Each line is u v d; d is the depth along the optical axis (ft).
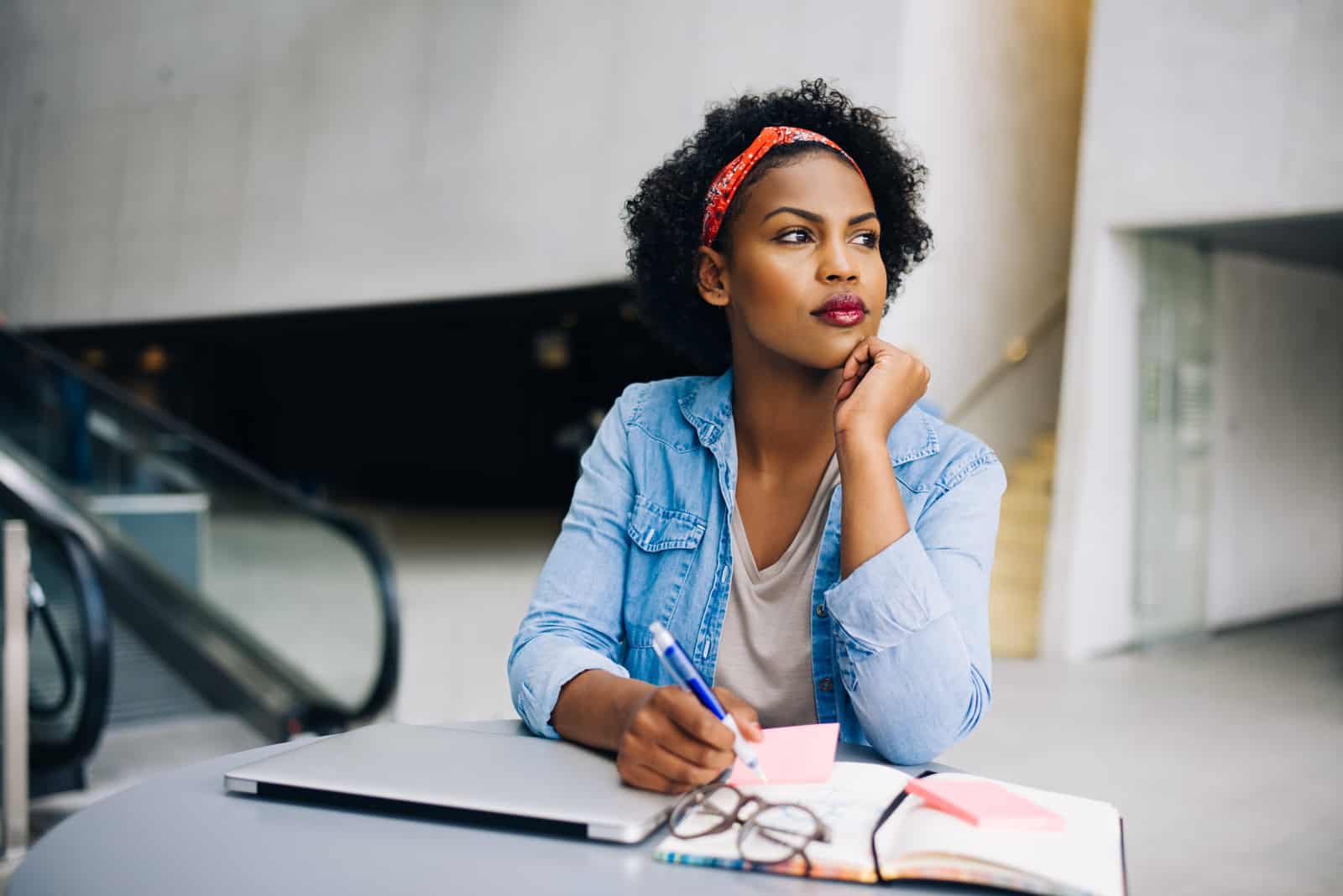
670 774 3.22
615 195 27.86
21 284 47.21
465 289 31.53
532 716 4.00
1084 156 22.25
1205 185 20.75
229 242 38.68
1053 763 14.47
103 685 14.37
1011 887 2.69
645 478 4.66
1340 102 19.17
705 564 4.41
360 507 58.95
